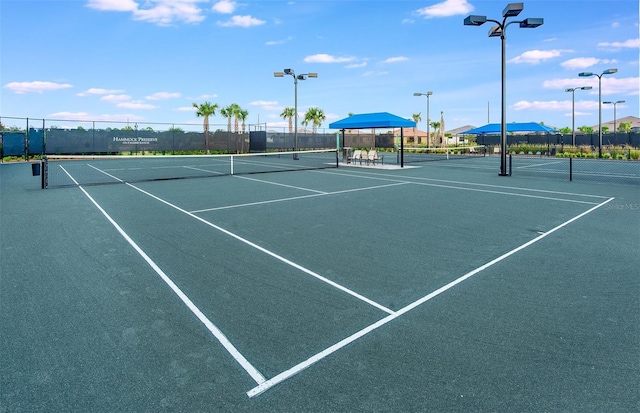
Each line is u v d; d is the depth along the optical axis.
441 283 5.77
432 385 3.42
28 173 24.05
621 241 7.99
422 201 12.99
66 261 6.80
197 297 5.30
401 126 24.73
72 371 3.65
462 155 46.34
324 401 3.22
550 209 11.55
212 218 10.34
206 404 3.19
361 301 5.16
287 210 11.45
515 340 4.16
